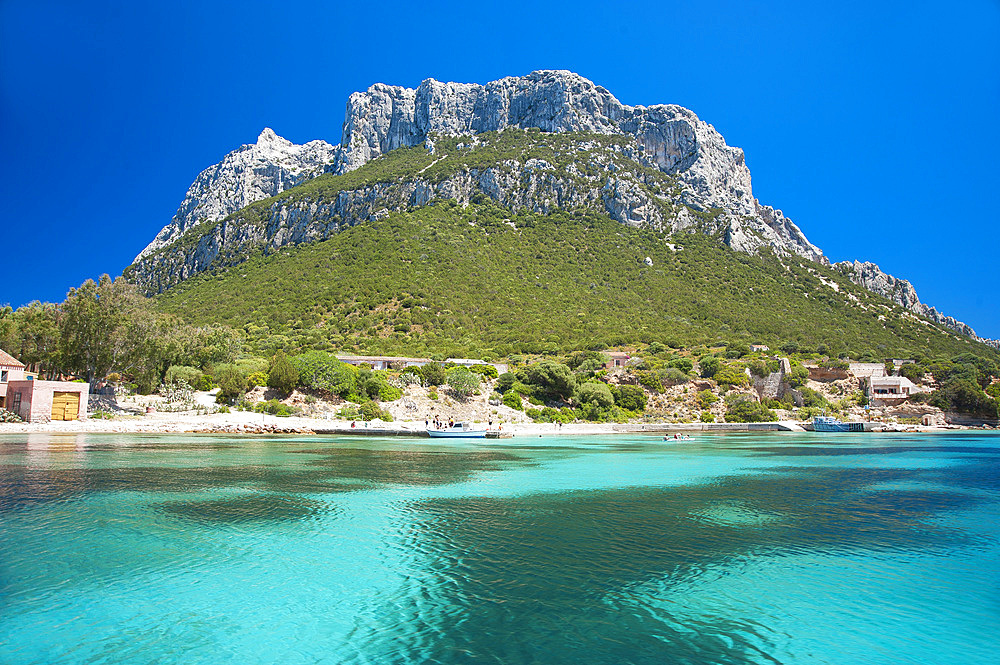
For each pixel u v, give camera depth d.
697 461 39.88
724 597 12.89
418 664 9.61
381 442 50.91
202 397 62.72
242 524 18.70
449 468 33.78
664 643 10.55
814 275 181.62
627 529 18.80
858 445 57.50
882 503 23.95
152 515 19.52
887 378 95.44
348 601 12.40
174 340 63.03
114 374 64.56
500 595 12.84
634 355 106.38
